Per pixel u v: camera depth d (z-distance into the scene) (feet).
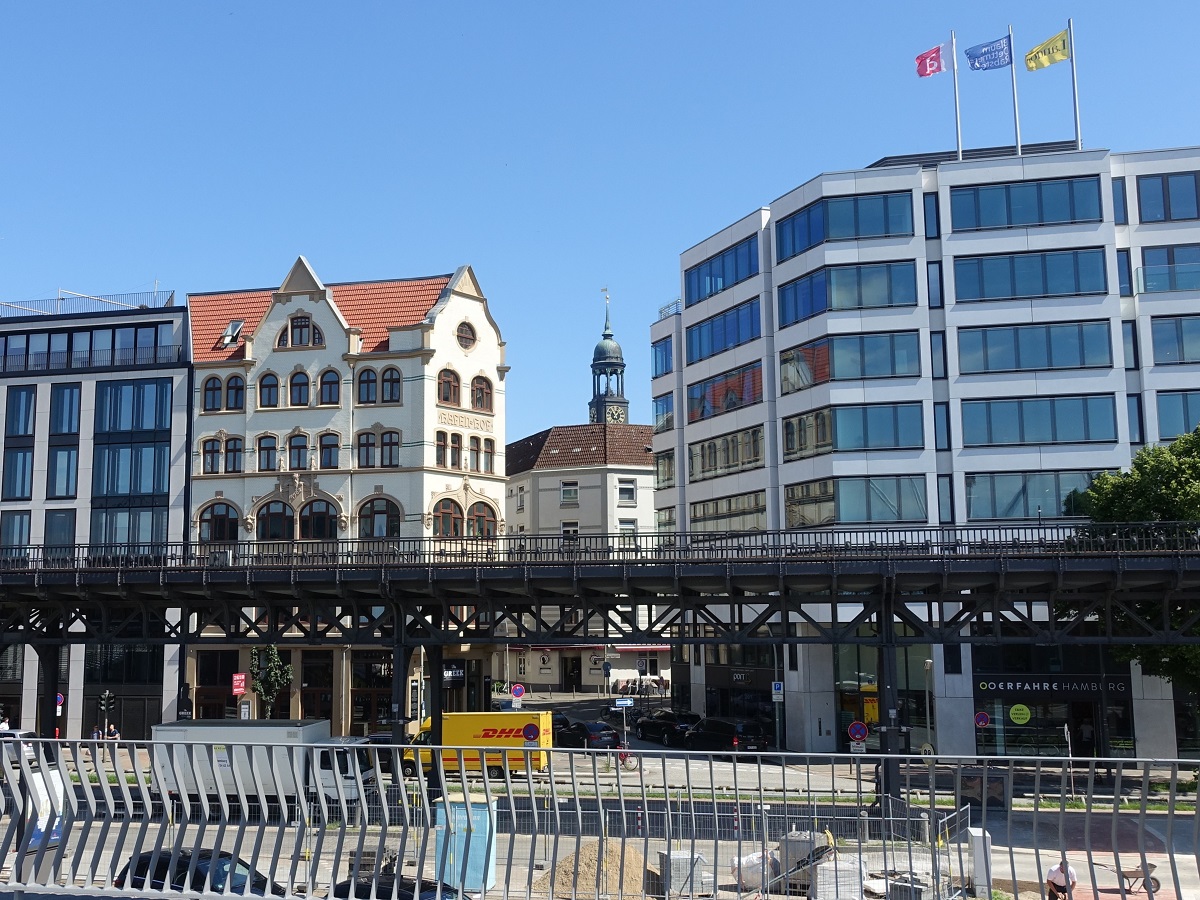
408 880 53.98
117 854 48.96
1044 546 108.27
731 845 65.72
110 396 175.73
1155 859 80.74
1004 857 81.30
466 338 171.22
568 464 282.15
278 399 168.04
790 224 171.94
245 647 168.35
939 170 161.68
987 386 156.04
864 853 60.80
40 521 174.40
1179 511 121.08
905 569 100.53
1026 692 149.48
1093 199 156.35
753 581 106.83
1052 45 172.86
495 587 110.01
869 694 160.45
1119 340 153.28
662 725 180.34
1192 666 121.70
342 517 162.91
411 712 166.81
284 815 47.44
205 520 168.66
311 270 169.58
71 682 170.60
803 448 166.20
